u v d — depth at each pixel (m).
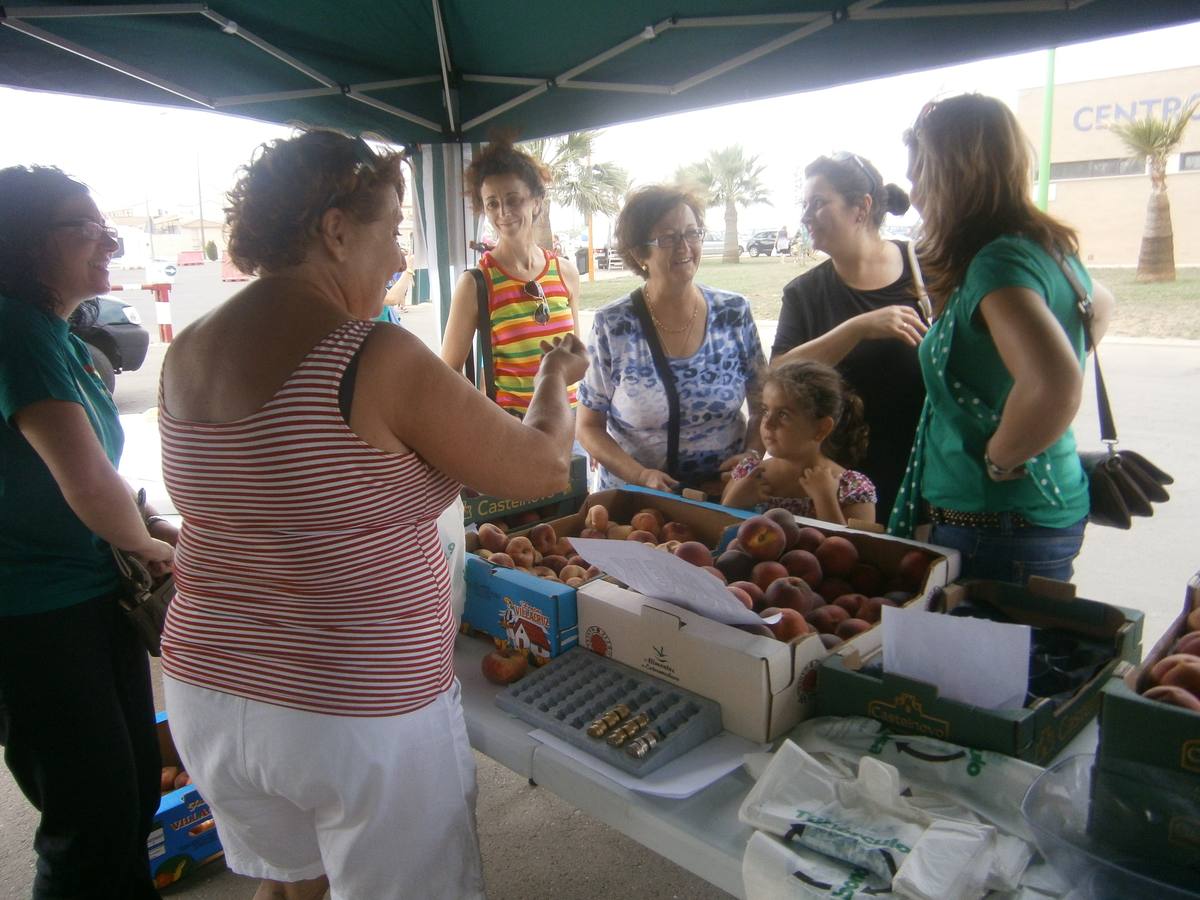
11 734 1.55
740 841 0.96
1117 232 16.41
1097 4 1.98
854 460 2.17
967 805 0.92
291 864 1.17
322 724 0.98
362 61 3.30
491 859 2.21
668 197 2.11
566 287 2.87
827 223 2.27
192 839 2.12
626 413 2.24
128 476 5.28
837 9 2.35
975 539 1.59
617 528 1.77
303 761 0.99
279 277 1.00
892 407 2.25
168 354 1.02
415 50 3.29
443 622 1.08
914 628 1.07
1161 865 0.78
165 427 1.00
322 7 2.85
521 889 2.11
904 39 2.35
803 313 2.44
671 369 2.19
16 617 1.49
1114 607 1.22
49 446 1.42
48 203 1.45
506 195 2.66
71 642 1.54
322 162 0.97
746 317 2.29
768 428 1.94
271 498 0.93
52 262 1.47
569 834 2.30
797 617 1.24
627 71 3.06
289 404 0.91
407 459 0.98
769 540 1.49
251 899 2.06
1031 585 1.29
